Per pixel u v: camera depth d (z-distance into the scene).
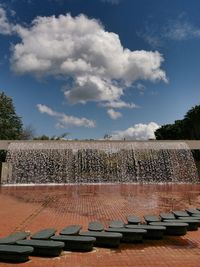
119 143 24.97
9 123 36.25
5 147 23.69
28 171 23.88
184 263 5.33
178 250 6.09
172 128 42.62
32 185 21.72
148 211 10.88
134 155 25.55
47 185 21.70
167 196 15.09
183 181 25.23
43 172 24.11
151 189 18.59
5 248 5.30
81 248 5.84
